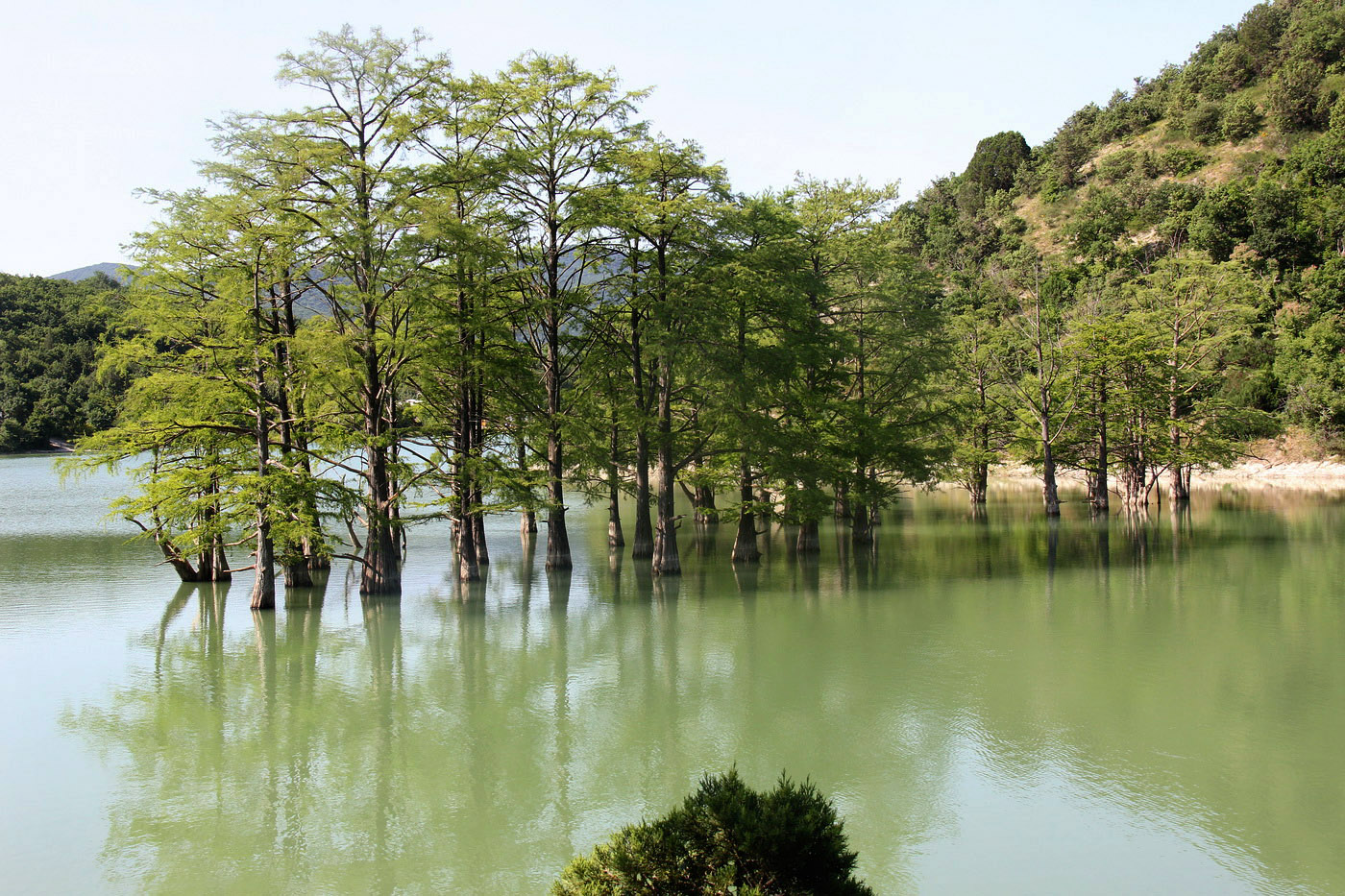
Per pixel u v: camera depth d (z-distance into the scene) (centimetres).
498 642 2347
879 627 2428
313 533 2677
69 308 11250
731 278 3166
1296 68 12975
